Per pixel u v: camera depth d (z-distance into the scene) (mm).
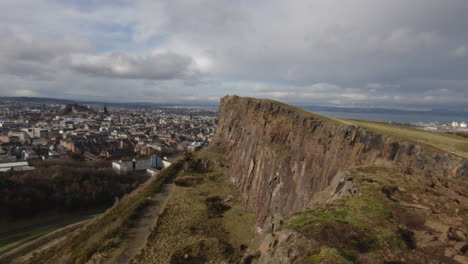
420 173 27828
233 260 37719
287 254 14805
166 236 45625
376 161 34594
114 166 157500
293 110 62125
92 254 41156
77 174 128875
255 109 82750
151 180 88875
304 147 50188
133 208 58062
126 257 39281
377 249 14781
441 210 19375
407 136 37969
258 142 70812
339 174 29906
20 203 99375
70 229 93062
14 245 81312
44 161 147750
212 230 48906
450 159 27812
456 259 13727
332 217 18938
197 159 101812
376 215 18484
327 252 13969
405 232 16453
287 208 48156
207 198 66312
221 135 115000
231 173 84562
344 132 40906
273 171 56250
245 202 63344
